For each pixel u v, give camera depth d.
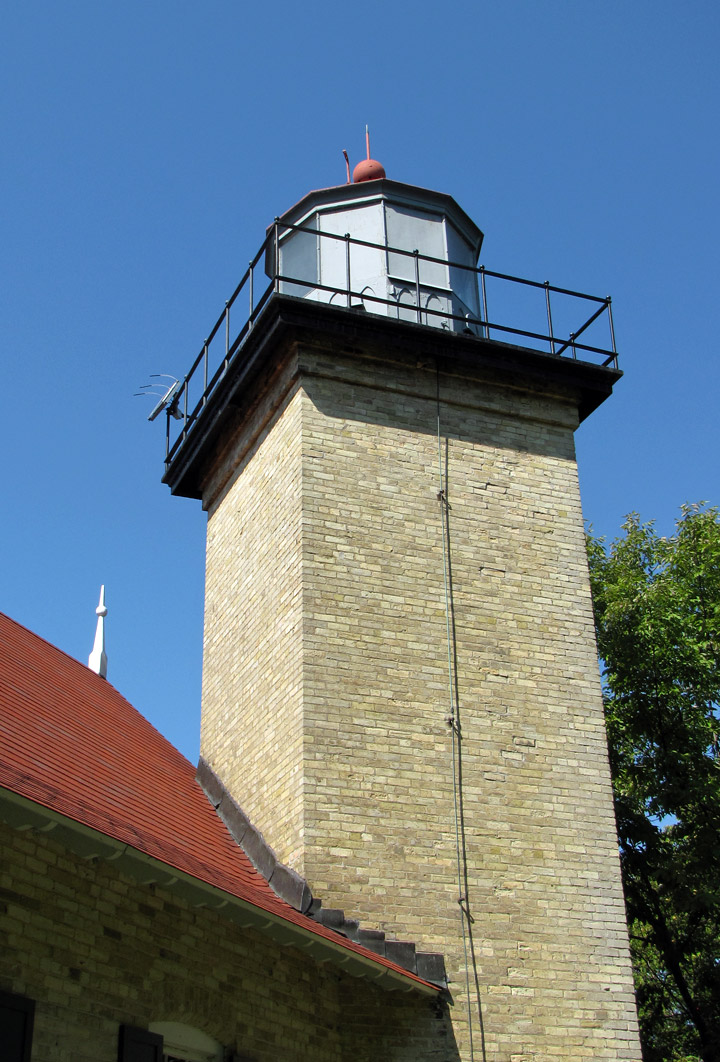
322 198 17.83
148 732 16.80
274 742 14.42
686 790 22.27
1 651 14.29
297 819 13.32
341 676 14.12
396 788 13.73
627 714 23.78
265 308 15.66
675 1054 23.33
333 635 14.32
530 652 15.20
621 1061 13.15
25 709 12.48
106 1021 9.62
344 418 15.63
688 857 22.22
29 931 9.05
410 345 16.16
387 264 17.31
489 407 16.55
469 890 13.47
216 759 16.33
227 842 14.30
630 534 26.98
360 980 13.04
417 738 14.10
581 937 13.68
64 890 9.56
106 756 13.38
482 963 13.12
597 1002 13.38
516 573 15.64
